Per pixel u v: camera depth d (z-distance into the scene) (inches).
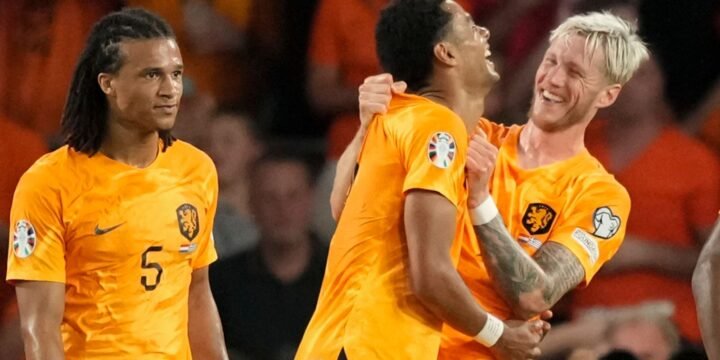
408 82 719.1
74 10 1248.2
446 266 673.6
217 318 768.3
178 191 729.0
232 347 1075.3
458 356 748.0
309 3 1300.4
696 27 1294.3
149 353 716.0
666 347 1027.9
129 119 709.9
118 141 718.5
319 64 1269.7
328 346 695.1
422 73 713.6
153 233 717.9
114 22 712.4
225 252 1128.2
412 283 680.4
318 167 1235.9
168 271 724.0
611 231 773.3
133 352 713.6
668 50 1298.0
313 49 1273.4
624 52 779.4
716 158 1189.7
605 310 1087.0
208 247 759.1
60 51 1244.5
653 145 1185.4
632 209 1176.8
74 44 1246.9
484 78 721.0
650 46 1300.4
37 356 699.4
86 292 713.6
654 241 1169.4
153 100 705.6
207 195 743.7
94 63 710.5
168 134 735.1
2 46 1241.4
